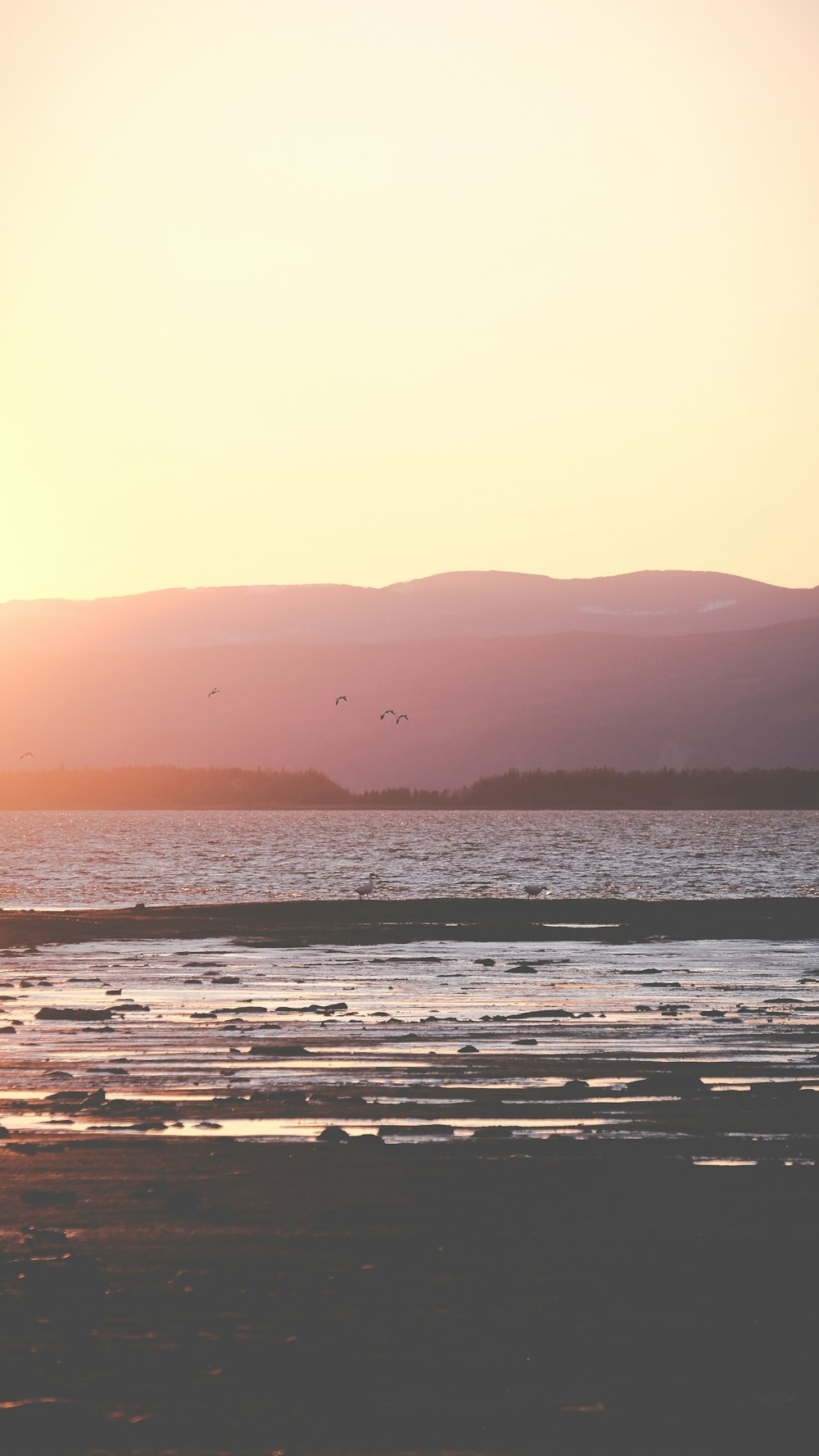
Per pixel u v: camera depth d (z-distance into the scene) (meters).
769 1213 21.25
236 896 121.88
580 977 55.72
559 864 170.62
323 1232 20.20
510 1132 27.03
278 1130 27.31
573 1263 18.89
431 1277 18.30
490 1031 40.84
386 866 168.75
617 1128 27.48
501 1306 17.27
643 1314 17.02
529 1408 14.60
